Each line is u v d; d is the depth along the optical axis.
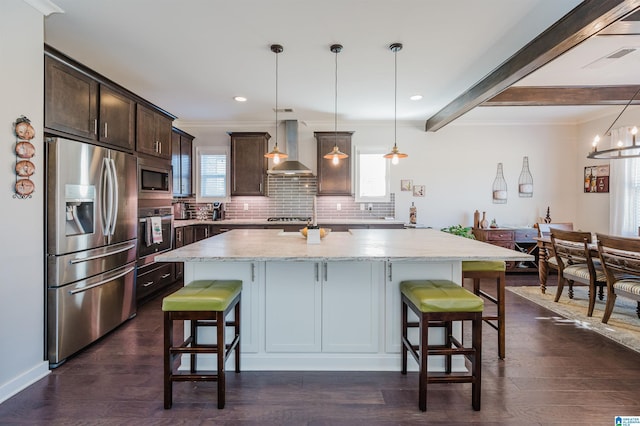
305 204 5.75
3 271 1.96
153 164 3.71
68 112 2.51
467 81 3.75
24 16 2.09
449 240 2.71
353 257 1.95
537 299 3.95
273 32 2.68
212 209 5.75
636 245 2.75
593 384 2.11
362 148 5.69
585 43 2.88
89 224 2.64
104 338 2.82
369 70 3.44
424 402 1.85
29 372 2.12
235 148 5.45
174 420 1.77
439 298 1.85
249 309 2.33
